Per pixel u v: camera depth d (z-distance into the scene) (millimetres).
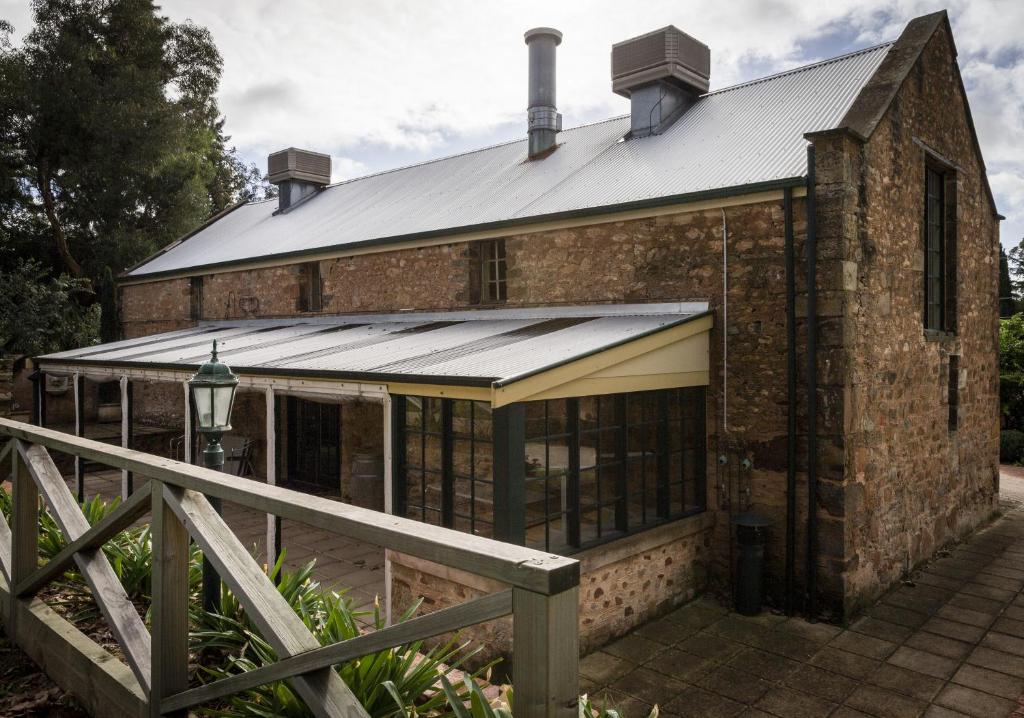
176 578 2508
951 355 10914
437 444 8227
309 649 1962
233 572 2184
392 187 16172
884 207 8680
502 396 6402
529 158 13609
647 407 8281
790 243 8008
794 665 6859
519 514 6562
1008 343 18750
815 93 10430
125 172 22109
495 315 10961
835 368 7781
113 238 22250
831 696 6273
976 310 11836
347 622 3088
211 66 25266
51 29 21562
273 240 15938
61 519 3229
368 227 13711
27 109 20656
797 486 8078
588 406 8188
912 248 9500
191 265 16688
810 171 7914
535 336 8727
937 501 10352
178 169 24016
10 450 3705
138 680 2590
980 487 12102
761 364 8320
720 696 6285
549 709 1376
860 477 8086
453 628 1552
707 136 10641
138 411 18453
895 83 8750
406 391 7395
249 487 2133
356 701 1835
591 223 9703
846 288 7793
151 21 23188
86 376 13094
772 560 8289
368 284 13031
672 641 7430
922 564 9875
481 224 10836
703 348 8680
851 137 7887
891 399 8875
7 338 18297
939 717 5930
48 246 22859
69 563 3250
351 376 7914
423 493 7617
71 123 21328
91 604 3877
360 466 12117
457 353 8219
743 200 8328
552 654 1380
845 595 7793
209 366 5066
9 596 3693
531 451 8664
